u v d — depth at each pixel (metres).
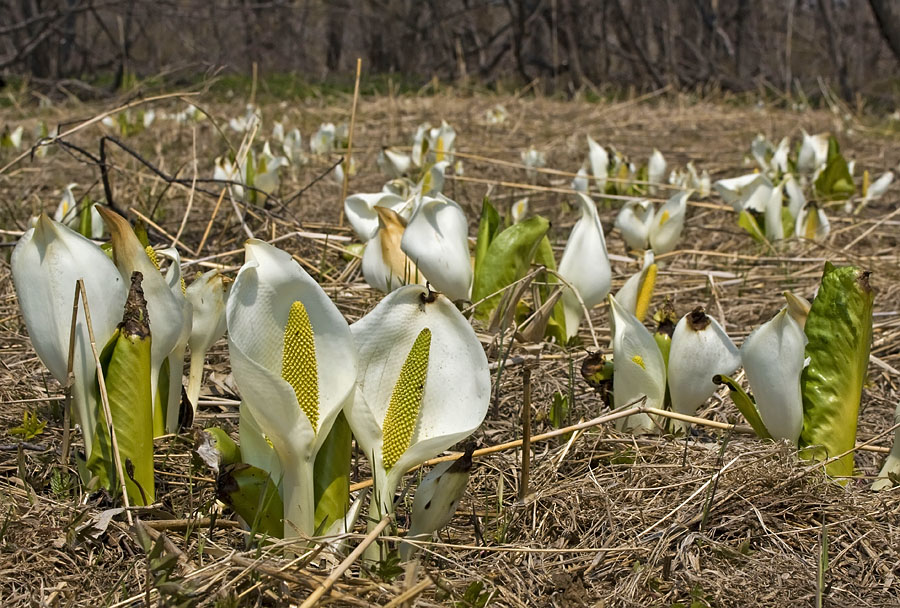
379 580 1.07
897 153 4.30
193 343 1.31
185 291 1.30
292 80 7.95
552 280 1.68
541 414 1.41
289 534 1.07
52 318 1.15
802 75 11.23
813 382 1.27
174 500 1.21
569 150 4.11
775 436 1.28
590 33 9.70
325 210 2.76
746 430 1.34
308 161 3.55
